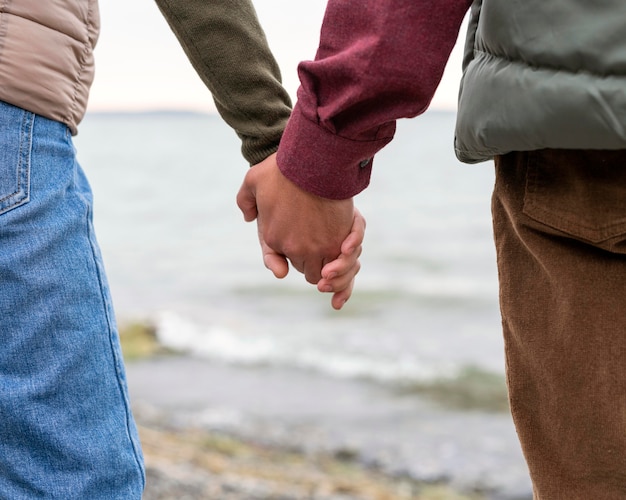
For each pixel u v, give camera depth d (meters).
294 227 1.61
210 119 137.12
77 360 1.40
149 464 6.40
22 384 1.36
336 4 1.34
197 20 1.70
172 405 10.98
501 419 10.38
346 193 1.50
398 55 1.28
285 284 24.44
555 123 1.16
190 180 74.31
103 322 1.46
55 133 1.46
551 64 1.16
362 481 7.34
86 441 1.40
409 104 1.33
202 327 17.55
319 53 1.38
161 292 24.16
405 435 9.51
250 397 11.66
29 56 1.41
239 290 23.80
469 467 8.12
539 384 1.33
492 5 1.23
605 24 1.10
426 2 1.26
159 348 15.51
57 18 1.45
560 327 1.30
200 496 5.69
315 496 6.18
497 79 1.24
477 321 18.12
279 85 1.75
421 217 40.09
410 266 26.31
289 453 8.30
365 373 13.46
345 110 1.37
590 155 1.24
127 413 1.48
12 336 1.37
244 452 7.96
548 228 1.29
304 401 11.45
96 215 48.41
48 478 1.37
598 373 1.27
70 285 1.41
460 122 1.35
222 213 49.09
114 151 118.56
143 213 49.34
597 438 1.28
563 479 1.32
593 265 1.27
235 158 107.38
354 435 9.42
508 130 1.23
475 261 27.03
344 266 1.66
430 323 17.98
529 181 1.30
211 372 13.48
